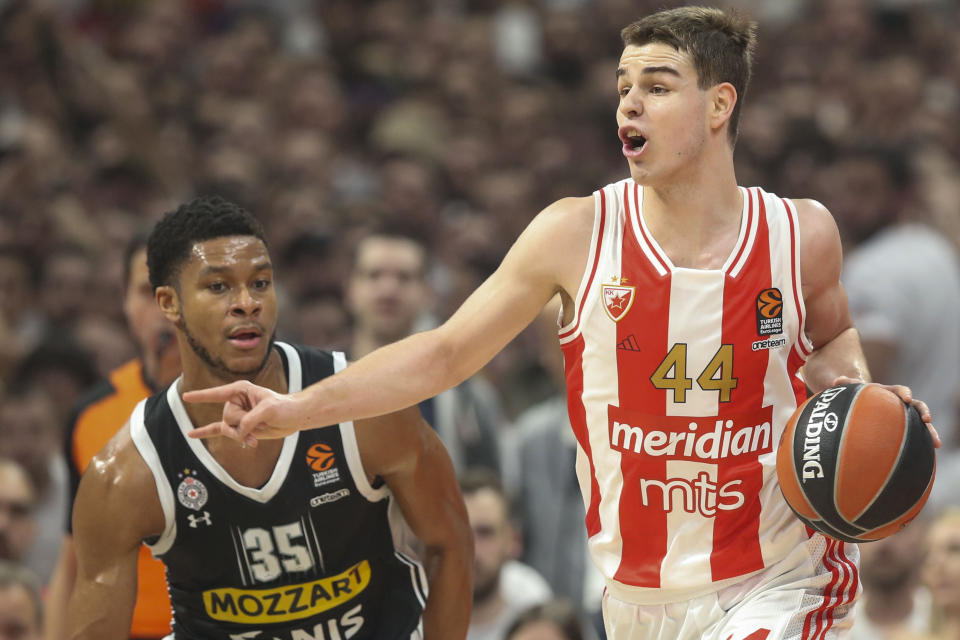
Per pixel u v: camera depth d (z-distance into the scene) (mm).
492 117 37875
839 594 10742
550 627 16547
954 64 40062
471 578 11484
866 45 40469
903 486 9742
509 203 33406
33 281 28562
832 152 34219
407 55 40125
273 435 9500
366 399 9773
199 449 10383
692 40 10023
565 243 10492
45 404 21297
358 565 10977
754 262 10320
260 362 10180
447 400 19531
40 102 33062
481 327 10359
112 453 10516
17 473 18906
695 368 10242
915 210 25172
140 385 14336
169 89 36750
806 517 9977
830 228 10523
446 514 11180
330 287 28438
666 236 10398
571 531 19875
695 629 10531
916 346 22516
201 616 10938
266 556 10609
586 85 39500
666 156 10047
